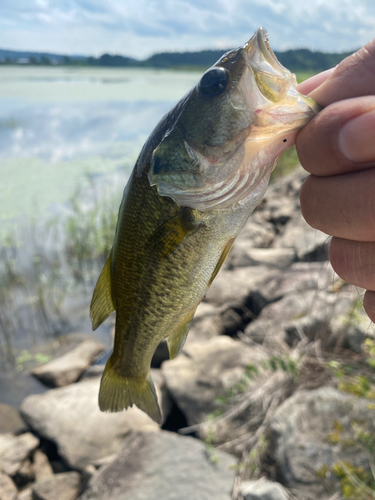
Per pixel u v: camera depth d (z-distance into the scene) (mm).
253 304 672
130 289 188
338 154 107
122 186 1386
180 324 188
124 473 360
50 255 976
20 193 1321
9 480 434
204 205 160
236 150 149
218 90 148
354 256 123
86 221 1077
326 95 120
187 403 452
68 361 633
